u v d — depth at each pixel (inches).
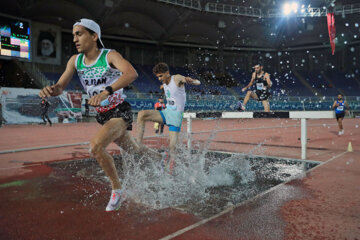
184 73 1380.4
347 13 1156.5
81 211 83.5
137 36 1320.1
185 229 69.1
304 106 1182.3
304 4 1178.0
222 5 1175.0
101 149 79.7
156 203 90.3
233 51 1508.4
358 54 1407.5
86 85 89.7
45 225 73.0
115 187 83.7
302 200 91.0
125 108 90.4
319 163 155.3
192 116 209.3
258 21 1268.5
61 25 1088.2
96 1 978.7
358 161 159.0
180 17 1147.3
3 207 87.4
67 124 660.1
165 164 138.0
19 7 910.4
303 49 1486.2
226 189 106.7
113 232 68.0
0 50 912.9
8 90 625.0
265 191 101.3
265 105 233.6
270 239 63.2
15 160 173.3
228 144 247.9
